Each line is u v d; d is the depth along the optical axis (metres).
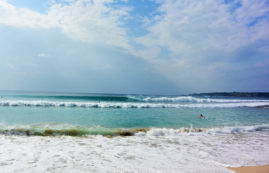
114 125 9.99
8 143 6.20
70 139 7.02
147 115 14.31
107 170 4.24
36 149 5.65
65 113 13.80
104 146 6.23
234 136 8.52
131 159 5.04
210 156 5.60
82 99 29.55
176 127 10.16
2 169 4.11
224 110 19.75
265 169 4.73
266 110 20.50
